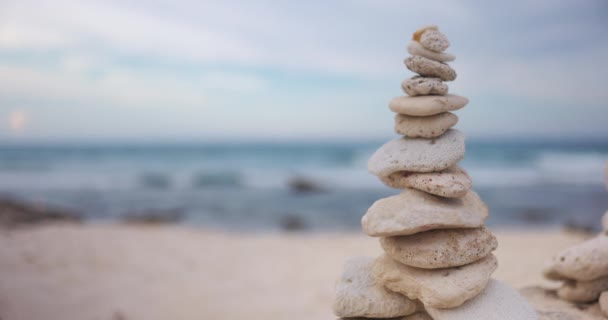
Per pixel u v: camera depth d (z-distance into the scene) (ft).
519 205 45.68
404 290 9.33
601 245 10.56
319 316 15.30
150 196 55.52
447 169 9.48
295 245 28.73
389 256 10.09
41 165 98.43
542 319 10.46
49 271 19.34
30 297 15.87
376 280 10.06
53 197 53.52
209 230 35.86
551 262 11.80
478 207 9.67
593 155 102.83
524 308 9.22
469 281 8.86
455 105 9.20
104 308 15.71
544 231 32.81
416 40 9.77
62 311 15.15
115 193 57.93
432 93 9.36
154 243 27.53
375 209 9.40
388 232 9.00
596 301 11.14
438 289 8.71
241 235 33.32
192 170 88.33
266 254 25.96
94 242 25.94
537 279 16.89
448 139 9.45
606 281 11.02
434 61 9.25
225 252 26.23
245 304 16.78
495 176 71.26
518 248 24.88
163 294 17.74
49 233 27.30
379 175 9.72
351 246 28.27
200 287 18.94
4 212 33.83
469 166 85.51
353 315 9.86
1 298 15.28
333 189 61.72
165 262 22.91
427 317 9.91
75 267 20.39
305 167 93.66
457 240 9.05
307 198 54.54
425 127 9.34
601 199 47.98
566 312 10.85
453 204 9.19
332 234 34.27
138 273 20.51
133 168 91.86
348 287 9.98
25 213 34.96
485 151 125.18
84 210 44.86
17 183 67.56
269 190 61.41
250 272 21.85
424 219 8.80
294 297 17.65
